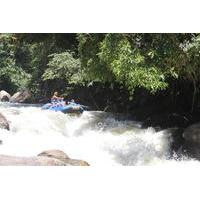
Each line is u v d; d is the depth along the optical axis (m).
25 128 12.76
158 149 11.17
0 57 29.83
